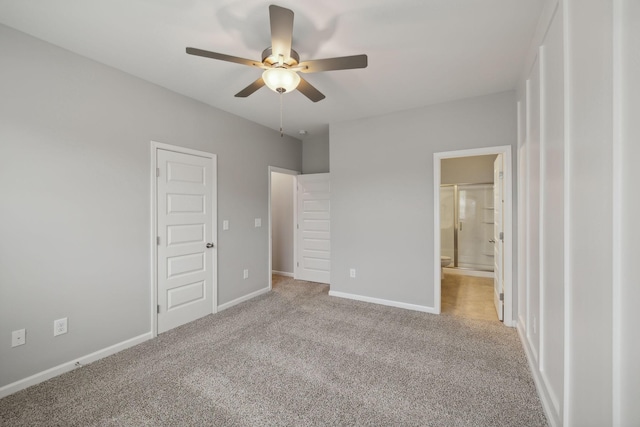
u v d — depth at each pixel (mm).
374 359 2297
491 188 5316
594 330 1065
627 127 852
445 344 2541
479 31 1969
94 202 2314
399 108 3426
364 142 3738
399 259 3520
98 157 2340
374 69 2488
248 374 2100
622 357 875
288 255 5277
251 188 3961
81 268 2236
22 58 1941
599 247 1023
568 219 1333
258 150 4082
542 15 1762
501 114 2947
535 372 1960
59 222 2113
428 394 1857
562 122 1410
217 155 3426
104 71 2381
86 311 2266
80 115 2229
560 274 1453
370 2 1685
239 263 3756
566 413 1332
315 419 1642
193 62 2373
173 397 1846
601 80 1000
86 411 1720
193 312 3143
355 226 3814
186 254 3068
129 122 2553
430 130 3311
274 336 2734
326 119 3852
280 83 1917
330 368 2172
